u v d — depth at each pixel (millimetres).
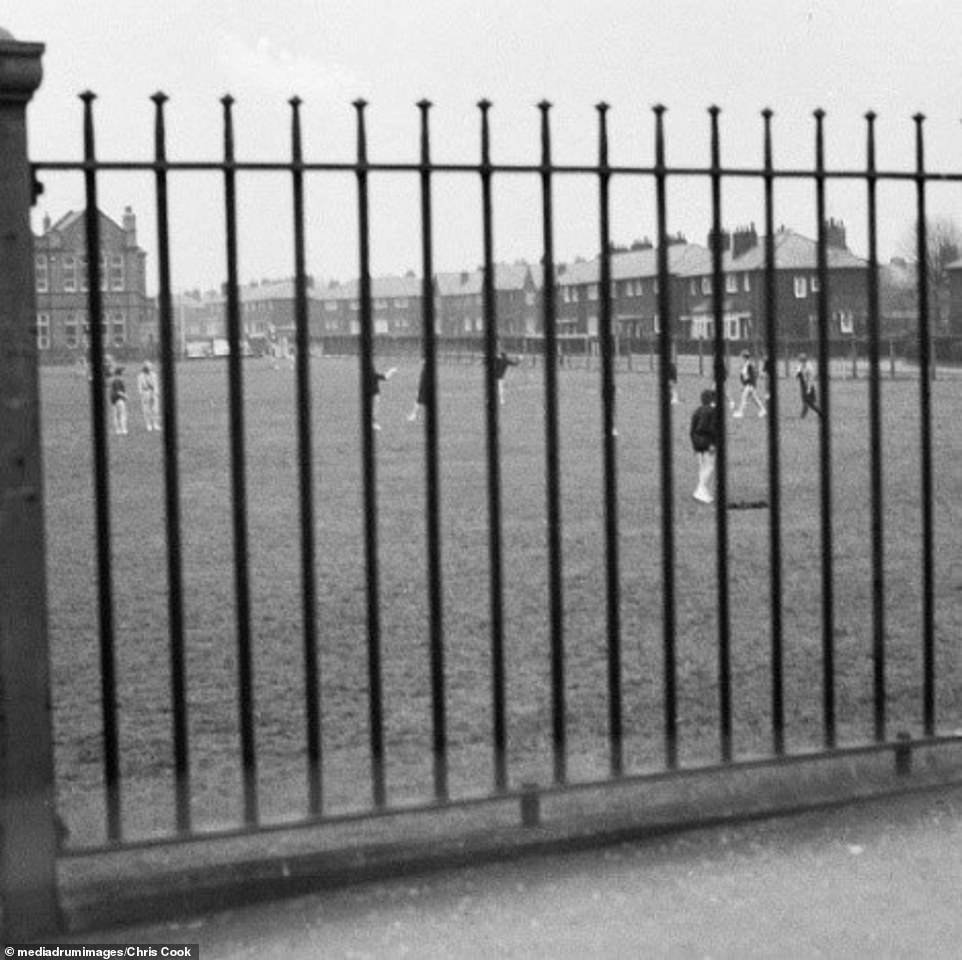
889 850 5199
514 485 24656
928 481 5750
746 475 25344
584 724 8547
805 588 13891
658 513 20547
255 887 4797
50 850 4547
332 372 83312
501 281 84562
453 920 4695
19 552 4480
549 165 4930
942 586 13609
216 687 10008
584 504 21766
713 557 16156
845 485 23500
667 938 4543
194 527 19594
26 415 4461
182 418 44062
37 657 4516
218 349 108438
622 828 5273
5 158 4375
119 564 16219
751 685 9602
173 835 4715
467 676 10203
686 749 7684
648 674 10133
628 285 75312
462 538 18250
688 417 40906
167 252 4562
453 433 36875
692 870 5062
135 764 7867
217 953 4480
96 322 4520
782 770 6020
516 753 7773
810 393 39031
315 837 5336
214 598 13906
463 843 5113
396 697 9570
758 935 4555
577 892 4895
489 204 4898
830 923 4629
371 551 4914
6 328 4414
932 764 6008
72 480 26344
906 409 40406
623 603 13227
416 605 13445
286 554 17000
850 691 9281
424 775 7242
